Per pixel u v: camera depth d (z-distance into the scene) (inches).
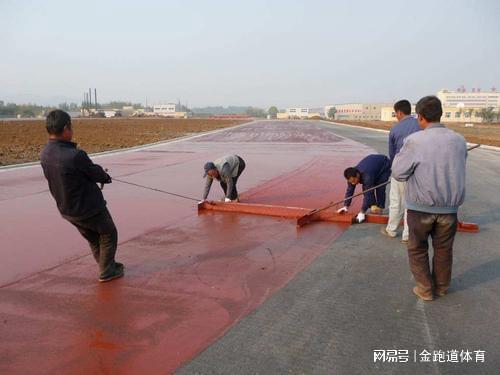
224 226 249.0
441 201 137.8
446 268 148.4
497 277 169.0
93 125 2027.6
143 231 241.0
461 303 146.9
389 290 157.8
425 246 146.7
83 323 136.1
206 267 183.9
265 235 229.9
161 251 205.9
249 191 362.3
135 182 412.8
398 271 176.6
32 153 716.7
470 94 5782.5
